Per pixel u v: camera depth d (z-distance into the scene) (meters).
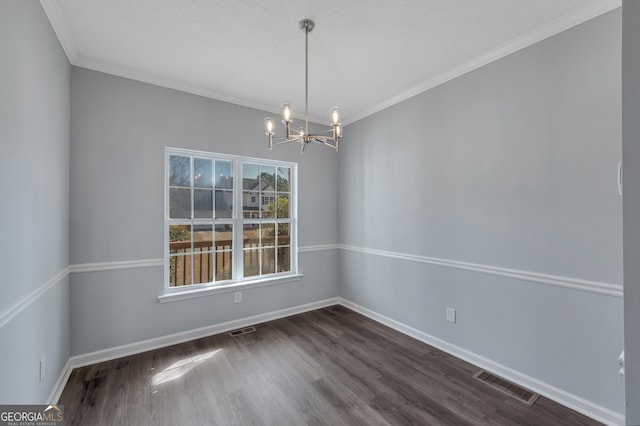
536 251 2.18
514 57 2.30
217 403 2.05
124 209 2.71
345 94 3.26
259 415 1.94
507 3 1.88
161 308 2.90
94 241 2.57
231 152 3.32
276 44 2.34
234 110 3.35
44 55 1.86
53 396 2.02
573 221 2.00
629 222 0.69
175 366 2.52
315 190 4.01
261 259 3.64
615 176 1.83
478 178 2.54
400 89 3.14
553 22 2.05
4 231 1.36
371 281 3.68
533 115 2.19
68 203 2.42
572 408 1.99
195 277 3.17
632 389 0.68
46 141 1.90
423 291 3.02
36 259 1.74
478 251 2.54
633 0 0.70
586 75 1.94
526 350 2.23
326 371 2.45
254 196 3.59
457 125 2.71
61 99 2.22
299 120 3.89
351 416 1.92
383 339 3.07
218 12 1.97
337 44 2.34
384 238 3.49
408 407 2.01
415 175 3.11
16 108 1.48
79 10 1.94
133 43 2.31
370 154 3.68
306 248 3.92
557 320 2.07
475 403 2.05
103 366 2.51
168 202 3.01
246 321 3.42
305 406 2.02
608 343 1.85
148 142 2.84
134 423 1.86
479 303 2.54
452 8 1.93
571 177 2.00
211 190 3.29
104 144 2.62
